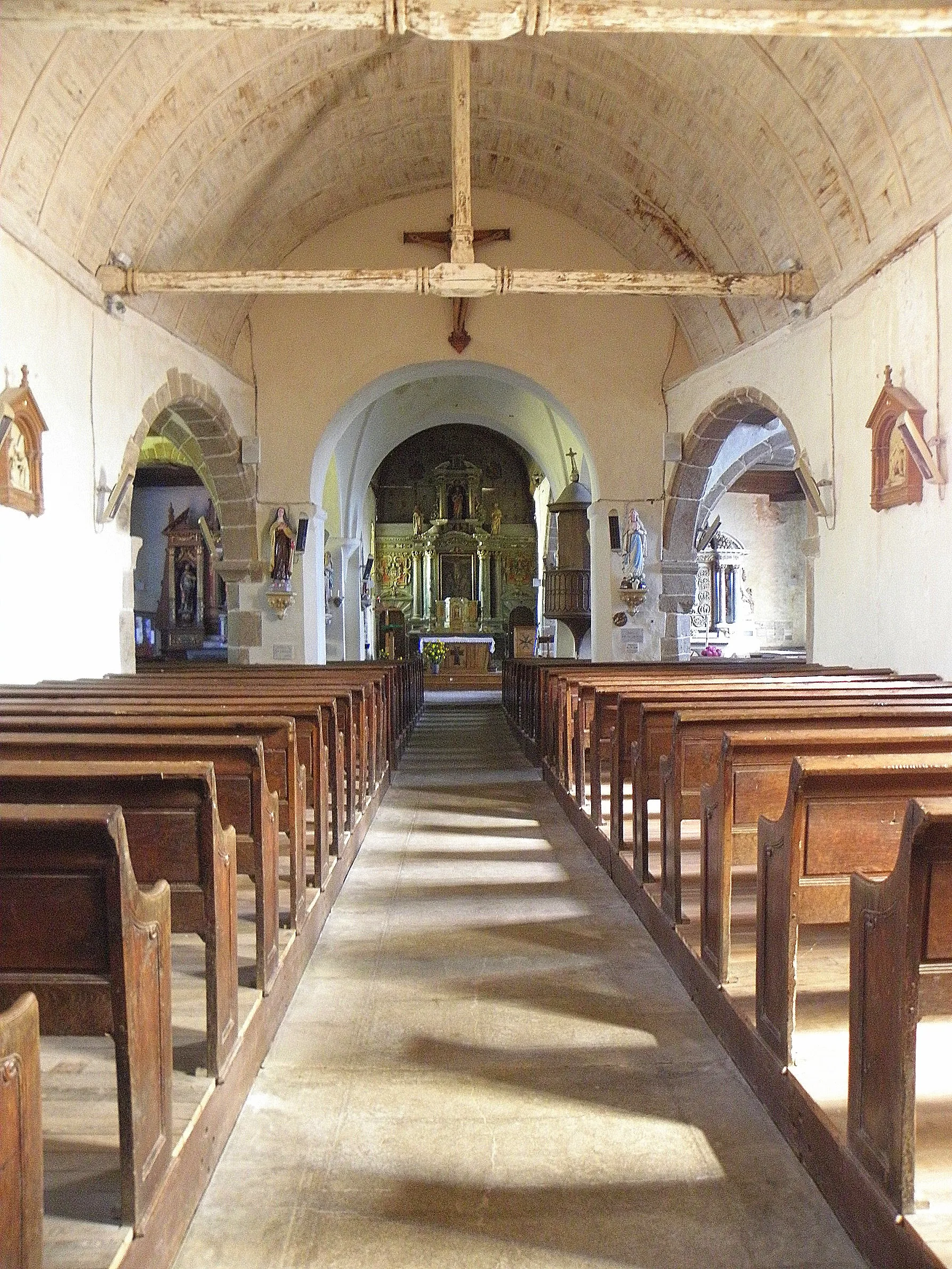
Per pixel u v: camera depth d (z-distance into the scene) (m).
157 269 11.34
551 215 15.15
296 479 15.08
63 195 8.96
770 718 4.74
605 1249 2.66
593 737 6.87
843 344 10.10
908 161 8.53
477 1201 2.87
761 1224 2.75
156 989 2.53
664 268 14.23
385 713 9.55
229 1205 2.86
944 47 7.58
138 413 11.15
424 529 32.16
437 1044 3.92
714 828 4.01
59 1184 2.58
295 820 4.61
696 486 14.96
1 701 6.17
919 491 8.59
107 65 8.52
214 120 10.46
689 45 9.98
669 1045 3.89
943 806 2.21
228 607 15.15
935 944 2.31
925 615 8.57
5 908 2.29
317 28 6.48
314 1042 3.95
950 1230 2.28
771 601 24.34
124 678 9.05
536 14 6.38
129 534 10.95
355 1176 3.00
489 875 6.41
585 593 20.05
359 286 9.77
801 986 3.84
